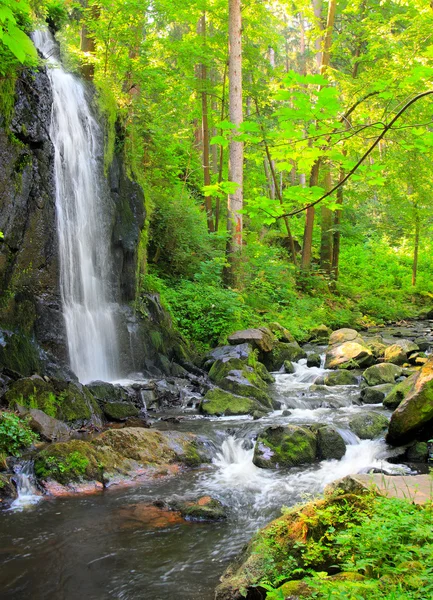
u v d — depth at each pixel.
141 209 13.15
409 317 24.77
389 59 9.45
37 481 6.32
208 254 17.02
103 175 12.04
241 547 4.98
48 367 9.02
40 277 9.50
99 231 11.56
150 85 16.53
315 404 10.34
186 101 19.77
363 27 18.33
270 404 10.31
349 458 7.68
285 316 18.02
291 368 13.73
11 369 8.32
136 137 16.48
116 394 9.70
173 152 20.78
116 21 14.87
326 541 3.95
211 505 5.83
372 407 10.07
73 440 6.88
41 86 9.59
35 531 5.29
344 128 3.79
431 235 36.03
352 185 18.98
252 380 11.19
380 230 34.88
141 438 7.36
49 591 4.25
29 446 7.01
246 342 13.58
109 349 11.12
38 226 9.40
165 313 13.38
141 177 14.87
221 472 7.20
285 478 6.96
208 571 4.54
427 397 7.69
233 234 16.83
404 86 3.44
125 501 6.07
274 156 4.02
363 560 3.15
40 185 9.48
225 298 14.84
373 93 3.87
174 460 7.31
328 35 20.47
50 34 11.91
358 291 26.89
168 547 4.98
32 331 9.16
